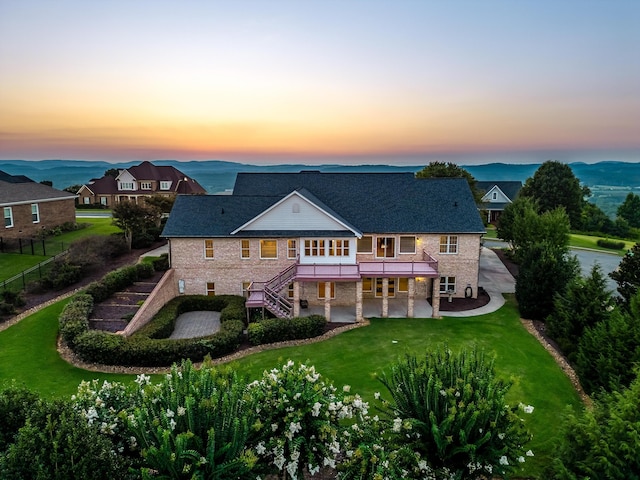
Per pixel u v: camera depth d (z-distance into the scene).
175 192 71.38
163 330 23.34
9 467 7.77
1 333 22.17
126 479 8.92
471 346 22.14
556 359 20.72
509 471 10.30
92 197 73.81
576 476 9.78
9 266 31.39
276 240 29.12
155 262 32.56
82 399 10.46
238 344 22.09
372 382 18.20
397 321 26.19
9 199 37.94
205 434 9.14
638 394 10.13
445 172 56.69
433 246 30.06
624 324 16.39
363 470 9.58
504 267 38.41
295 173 35.56
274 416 10.37
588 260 42.59
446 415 10.15
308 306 29.42
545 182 67.31
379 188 33.34
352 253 28.94
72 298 24.70
